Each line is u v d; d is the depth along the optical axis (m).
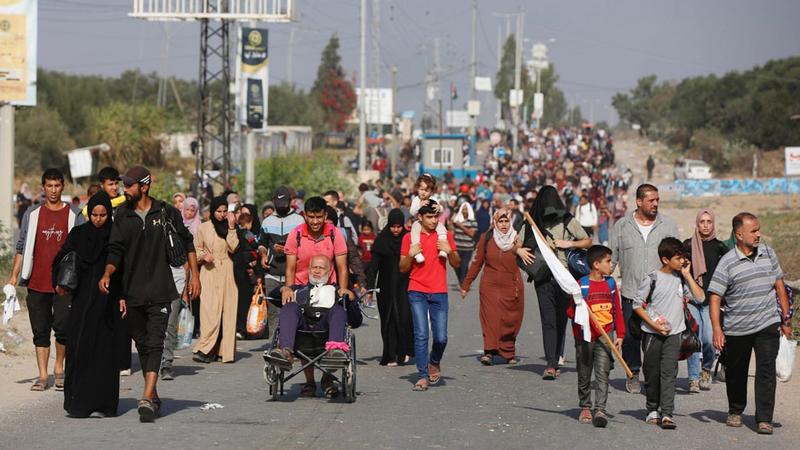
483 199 85.88
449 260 35.62
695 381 35.41
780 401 33.91
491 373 39.06
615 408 32.25
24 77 72.25
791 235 106.06
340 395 33.66
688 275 30.50
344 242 33.12
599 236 106.25
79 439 26.48
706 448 26.81
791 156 153.12
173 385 35.53
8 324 48.78
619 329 29.56
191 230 45.94
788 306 30.20
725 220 143.50
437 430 28.25
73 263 29.25
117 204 36.50
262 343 46.94
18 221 125.69
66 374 29.61
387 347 40.88
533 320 56.78
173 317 36.97
